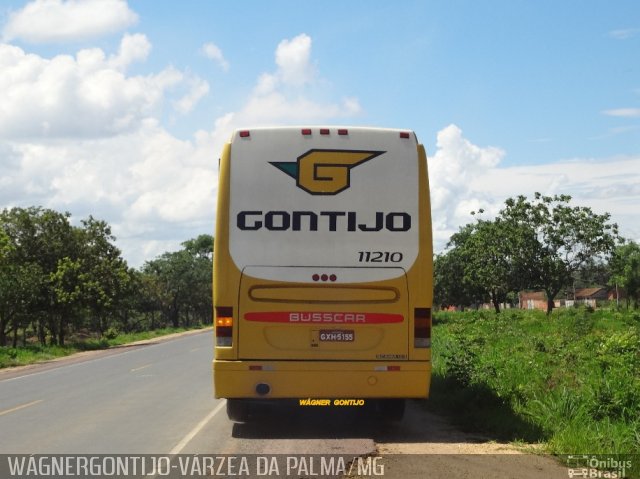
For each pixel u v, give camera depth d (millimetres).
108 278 46125
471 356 13688
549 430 9258
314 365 9023
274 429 10078
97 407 12922
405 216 9266
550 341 20359
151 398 14109
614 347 16188
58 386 17500
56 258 45219
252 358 9055
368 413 11102
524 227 49000
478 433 9672
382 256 9203
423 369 9109
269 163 9266
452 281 73938
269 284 9109
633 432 8539
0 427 10852
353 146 9305
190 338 49344
